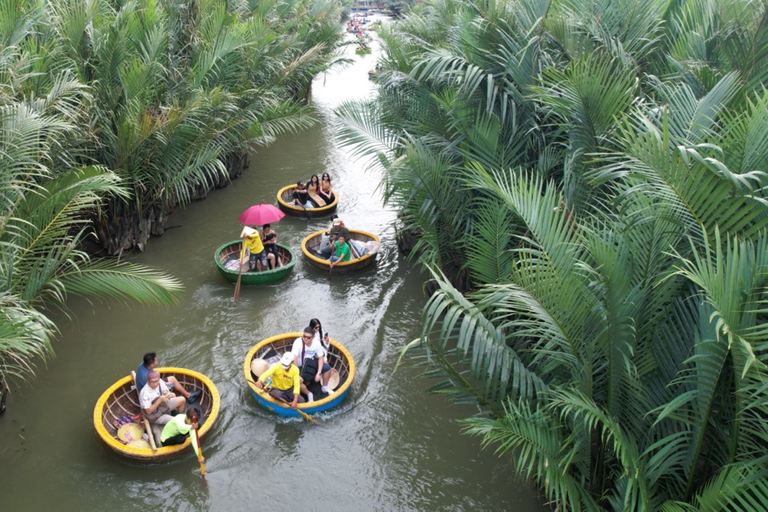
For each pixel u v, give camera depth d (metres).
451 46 10.20
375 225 13.39
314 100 24.36
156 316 9.41
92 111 9.66
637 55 8.81
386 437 7.22
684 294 5.60
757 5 7.71
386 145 10.09
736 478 4.20
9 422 7.15
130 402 7.38
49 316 9.22
